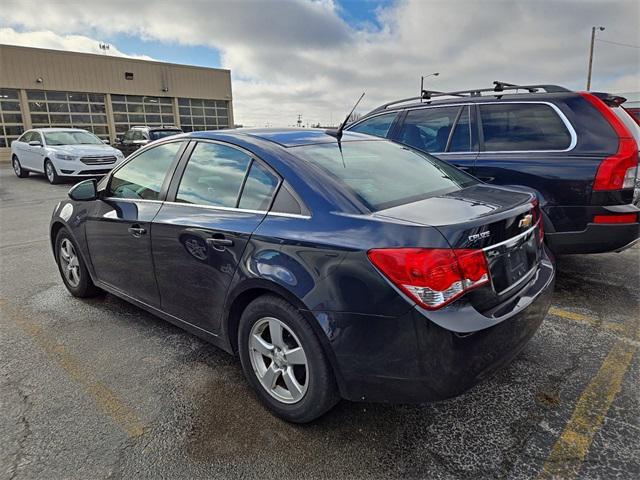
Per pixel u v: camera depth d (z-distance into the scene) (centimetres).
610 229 336
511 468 192
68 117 2280
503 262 204
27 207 873
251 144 256
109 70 2389
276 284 211
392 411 232
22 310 369
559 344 296
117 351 299
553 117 371
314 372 207
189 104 2792
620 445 204
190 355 293
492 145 403
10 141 2108
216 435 216
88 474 192
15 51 2069
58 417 230
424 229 182
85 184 344
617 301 364
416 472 191
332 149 264
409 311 178
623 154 331
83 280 379
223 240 239
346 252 191
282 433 217
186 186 282
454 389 184
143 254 298
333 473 192
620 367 268
